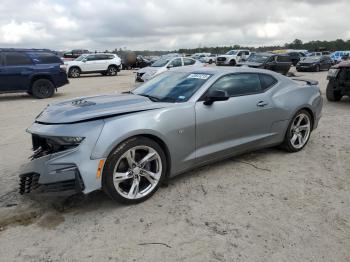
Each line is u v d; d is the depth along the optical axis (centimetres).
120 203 355
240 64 2170
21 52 1243
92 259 275
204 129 406
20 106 1077
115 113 351
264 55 2150
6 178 437
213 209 353
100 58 2533
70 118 343
